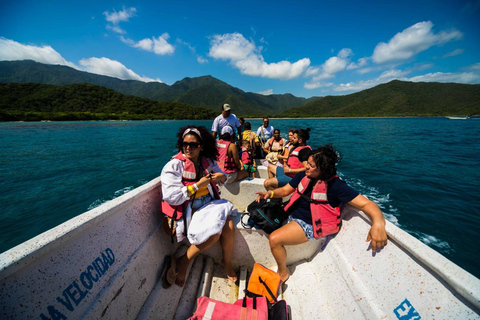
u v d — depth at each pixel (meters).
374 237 1.49
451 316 1.01
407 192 6.29
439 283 1.12
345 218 1.95
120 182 7.98
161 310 1.64
